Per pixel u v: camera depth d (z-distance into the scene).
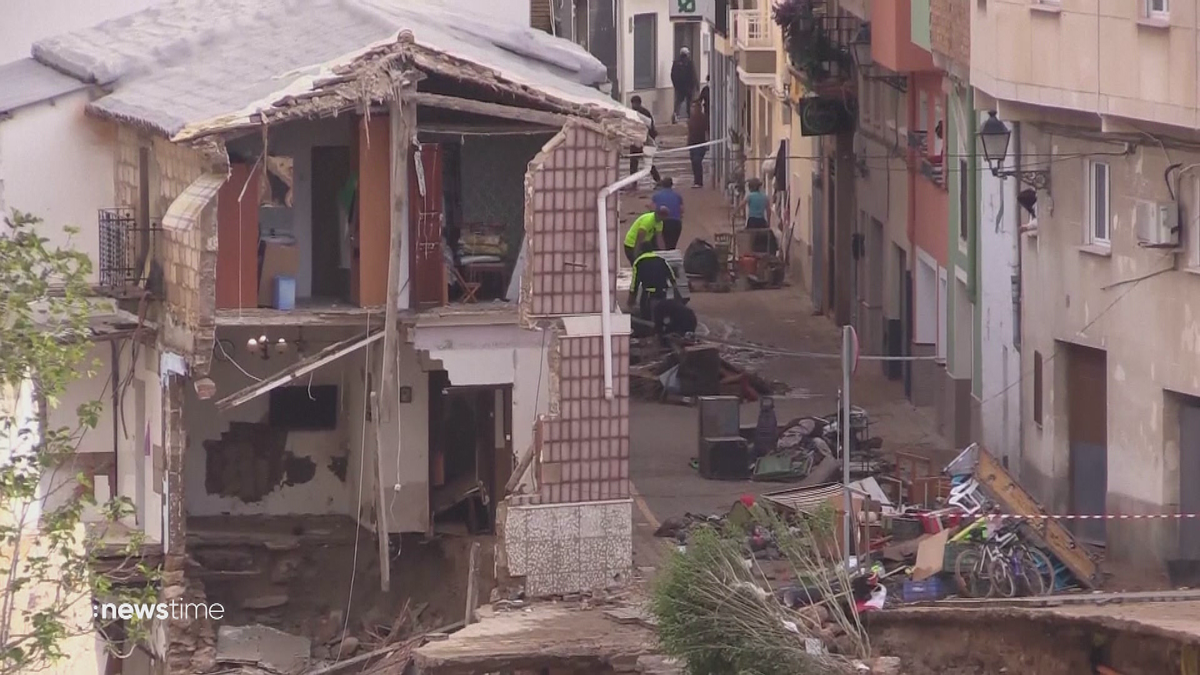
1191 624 60.94
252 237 76.88
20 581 52.03
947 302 93.00
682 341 106.94
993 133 78.38
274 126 77.56
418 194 77.69
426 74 74.62
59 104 82.56
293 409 85.94
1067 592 68.06
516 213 80.94
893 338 106.25
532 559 73.81
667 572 63.88
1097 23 70.38
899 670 63.12
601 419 74.50
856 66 115.94
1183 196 69.00
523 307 74.12
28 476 53.59
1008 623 64.62
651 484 86.81
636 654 66.19
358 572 83.31
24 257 56.16
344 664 76.88
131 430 81.94
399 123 74.31
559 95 75.12
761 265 134.62
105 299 72.62
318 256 81.44
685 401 102.25
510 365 79.06
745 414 98.69
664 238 130.75
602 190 74.25
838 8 119.69
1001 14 76.31
